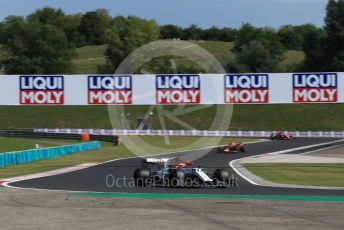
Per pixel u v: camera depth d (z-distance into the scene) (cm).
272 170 8800
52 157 12088
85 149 14300
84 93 7912
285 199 5247
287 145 15350
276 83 7594
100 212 4447
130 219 4125
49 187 6462
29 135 18550
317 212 4447
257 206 4766
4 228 3797
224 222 4000
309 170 8800
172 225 3881
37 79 7969
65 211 4503
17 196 5497
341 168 9119
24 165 10119
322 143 16088
